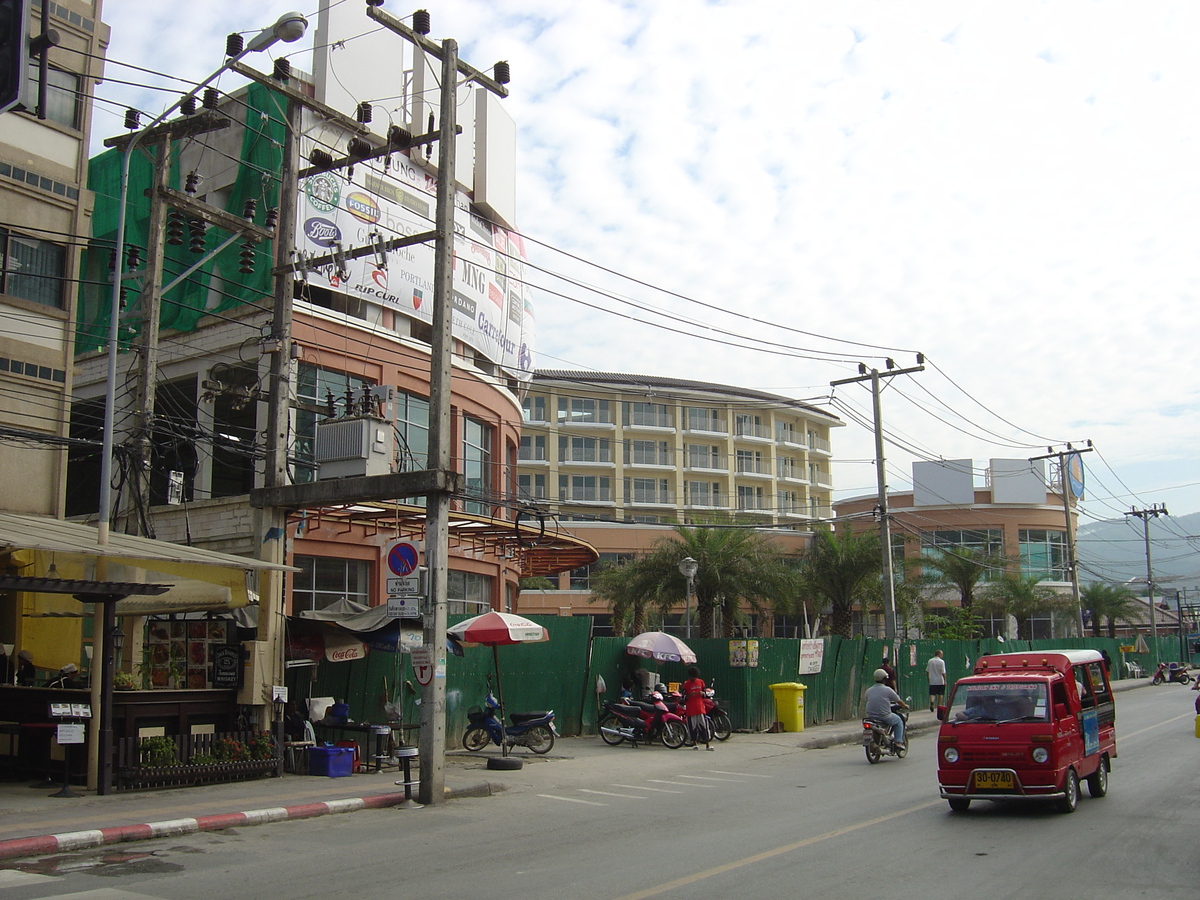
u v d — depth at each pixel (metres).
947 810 13.25
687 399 75.69
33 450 17.95
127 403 25.36
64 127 18.86
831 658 30.09
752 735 25.27
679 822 12.45
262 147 26.03
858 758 20.88
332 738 17.50
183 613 16.67
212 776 14.29
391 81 29.03
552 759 19.34
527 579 64.31
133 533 20.83
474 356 33.00
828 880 8.88
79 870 9.26
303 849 10.41
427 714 13.95
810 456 84.06
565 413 74.00
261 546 16.19
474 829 11.84
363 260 27.22
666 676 26.91
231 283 25.00
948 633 50.84
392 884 8.69
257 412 24.41
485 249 33.28
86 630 18.89
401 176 29.03
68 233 18.78
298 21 14.32
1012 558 66.75
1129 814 12.70
